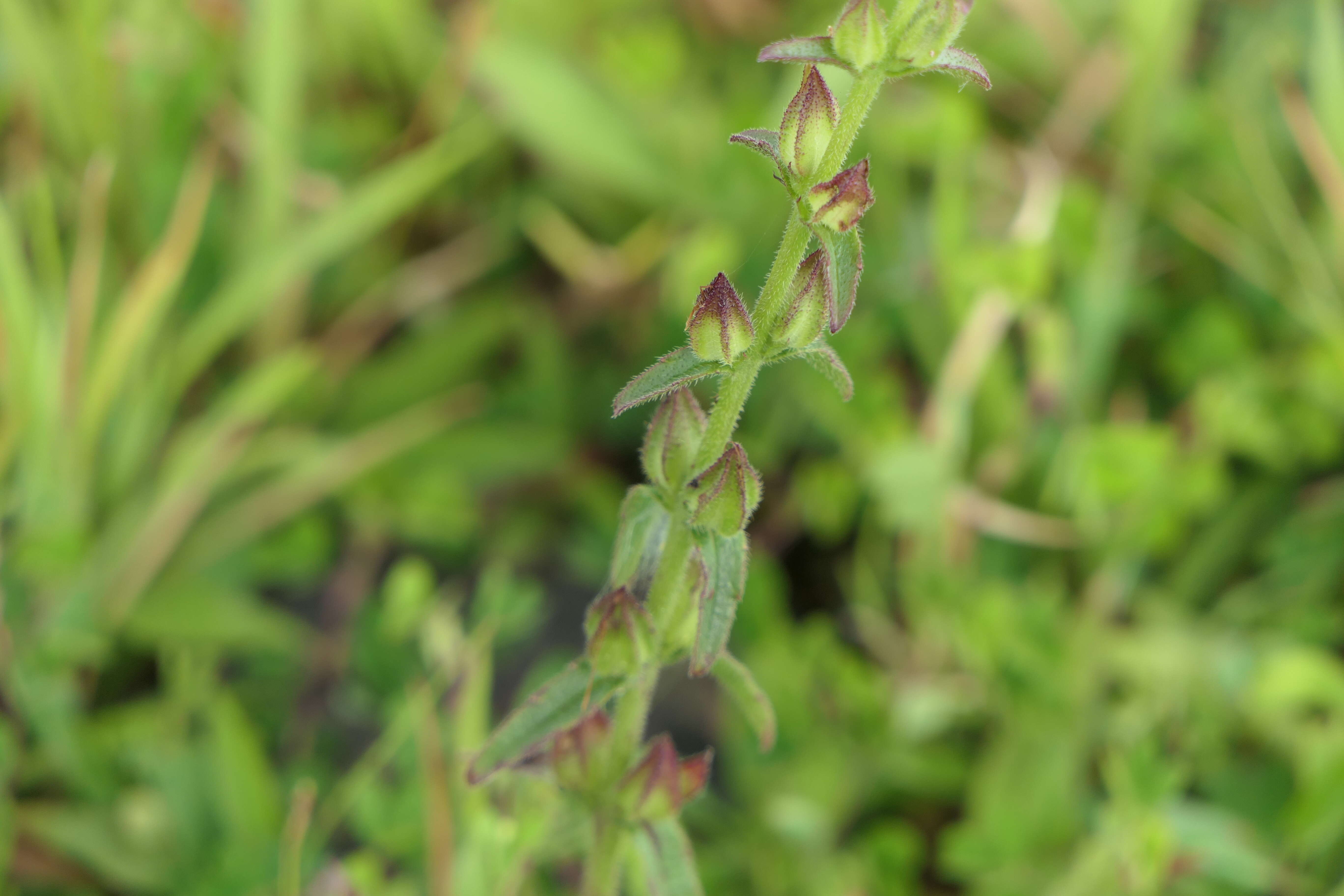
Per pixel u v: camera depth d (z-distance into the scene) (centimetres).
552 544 47
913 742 39
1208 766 38
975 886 38
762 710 30
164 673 40
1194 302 47
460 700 37
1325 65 45
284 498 42
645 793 30
